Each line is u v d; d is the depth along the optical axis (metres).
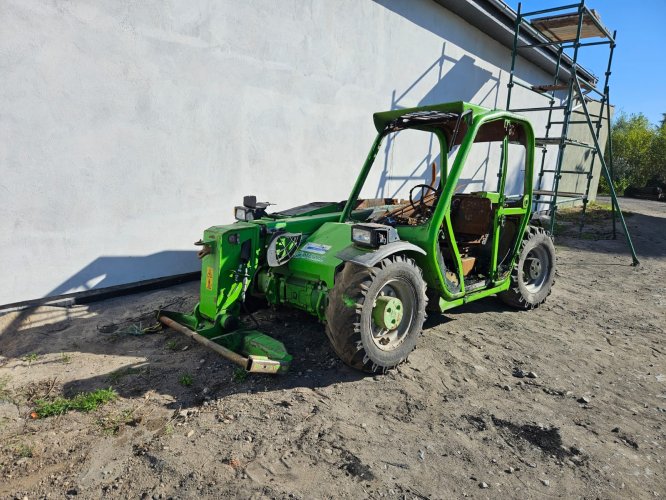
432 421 2.54
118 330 3.64
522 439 2.42
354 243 2.99
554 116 12.13
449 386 2.95
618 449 2.38
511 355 3.47
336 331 2.84
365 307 2.82
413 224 3.63
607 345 3.78
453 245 3.48
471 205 4.03
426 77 7.51
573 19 8.12
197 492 1.95
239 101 4.95
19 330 3.58
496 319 4.27
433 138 7.80
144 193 4.38
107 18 3.89
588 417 2.67
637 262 6.82
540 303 4.73
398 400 2.74
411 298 3.14
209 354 3.24
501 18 8.20
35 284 3.84
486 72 9.04
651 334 4.07
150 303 4.22
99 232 4.15
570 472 2.18
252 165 5.20
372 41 6.36
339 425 2.46
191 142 4.63
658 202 20.95
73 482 2.01
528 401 2.82
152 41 4.19
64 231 3.94
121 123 4.12
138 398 2.68
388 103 6.85
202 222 4.87
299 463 2.14
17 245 3.70
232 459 2.15
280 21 5.16
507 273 4.21
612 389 3.03
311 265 3.15
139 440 2.29
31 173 3.68
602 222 10.89
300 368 3.07
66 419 2.46
